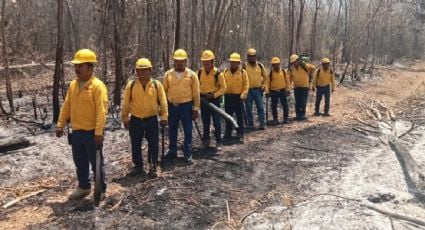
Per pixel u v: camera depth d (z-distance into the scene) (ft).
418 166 25.26
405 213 18.84
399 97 58.44
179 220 17.56
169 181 21.45
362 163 25.59
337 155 27.25
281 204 19.34
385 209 18.80
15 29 50.90
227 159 25.50
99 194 18.74
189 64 53.72
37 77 52.08
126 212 18.11
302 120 39.27
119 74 35.40
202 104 26.99
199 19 60.70
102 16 36.52
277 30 74.64
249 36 71.31
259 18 71.72
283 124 37.06
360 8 92.68
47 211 18.29
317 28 96.99
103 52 38.11
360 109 46.29
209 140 27.94
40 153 24.85
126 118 21.99
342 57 93.20
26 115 34.76
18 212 18.25
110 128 30.63
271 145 29.01
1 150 24.73
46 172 22.79
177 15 37.96
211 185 21.16
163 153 23.79
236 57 29.43
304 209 18.76
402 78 86.22
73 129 18.80
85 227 16.85
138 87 21.71
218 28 50.08
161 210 18.31
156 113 22.29
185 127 24.47
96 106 18.33
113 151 26.27
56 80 31.32
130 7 38.24
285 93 37.22
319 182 22.17
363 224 17.35
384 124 37.55
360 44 94.79
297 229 16.94
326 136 32.40
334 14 116.06
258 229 16.87
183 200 19.33
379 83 74.23
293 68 39.27
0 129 30.01
